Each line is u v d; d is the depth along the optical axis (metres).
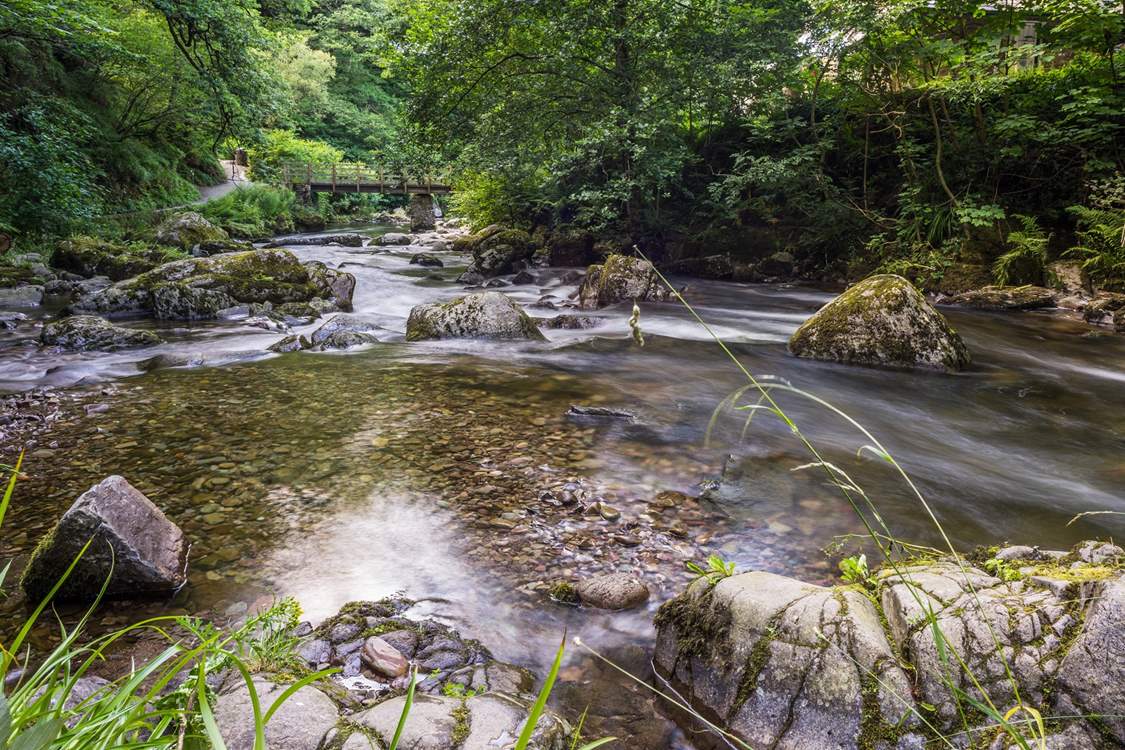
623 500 3.76
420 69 15.86
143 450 4.45
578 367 7.08
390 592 2.86
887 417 5.55
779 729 1.95
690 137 16.48
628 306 11.52
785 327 9.75
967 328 9.13
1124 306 9.44
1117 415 5.67
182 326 9.48
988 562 2.46
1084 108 10.44
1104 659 1.63
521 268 16.38
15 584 2.88
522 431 4.90
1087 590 1.83
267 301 10.70
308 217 31.14
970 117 13.06
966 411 5.76
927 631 1.91
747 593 2.23
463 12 14.38
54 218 14.77
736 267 14.41
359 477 4.04
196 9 16.95
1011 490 4.05
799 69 13.55
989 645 1.81
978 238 11.95
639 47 14.17
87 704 1.07
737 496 3.84
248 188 28.62
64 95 19.23
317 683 2.01
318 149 40.78
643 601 2.81
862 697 1.85
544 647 2.52
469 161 15.92
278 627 2.51
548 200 18.42
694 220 16.02
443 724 1.72
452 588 2.90
